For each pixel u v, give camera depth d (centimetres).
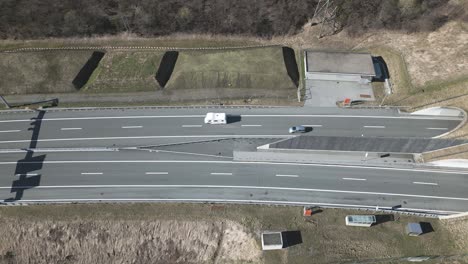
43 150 5550
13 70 6316
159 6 6969
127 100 6112
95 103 6091
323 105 6016
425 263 4466
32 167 5378
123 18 6738
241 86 6212
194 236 4778
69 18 6725
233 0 7019
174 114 5969
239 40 6844
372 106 5966
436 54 6391
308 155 5453
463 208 4925
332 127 5741
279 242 4547
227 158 5431
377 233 4697
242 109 6006
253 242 4669
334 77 6272
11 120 5906
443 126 5678
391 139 5322
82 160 5447
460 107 5678
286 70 6309
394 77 6297
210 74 6244
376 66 6444
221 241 4753
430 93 5953
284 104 6050
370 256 4547
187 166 5366
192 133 5731
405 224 4762
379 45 6688
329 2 6912
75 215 4897
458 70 6116
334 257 4544
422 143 5331
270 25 6906
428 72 6172
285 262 4534
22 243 4794
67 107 6044
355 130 5700
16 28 6762
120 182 5216
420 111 5828
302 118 5862
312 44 6800
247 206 4947
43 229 4828
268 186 5144
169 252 4750
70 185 5200
